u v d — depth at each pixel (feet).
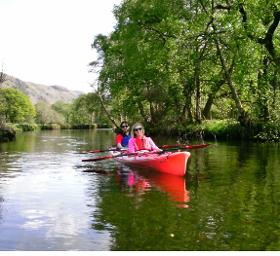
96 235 19.36
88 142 95.30
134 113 136.05
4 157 54.60
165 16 86.17
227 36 75.05
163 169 37.58
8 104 288.92
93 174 37.88
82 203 25.77
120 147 49.42
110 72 128.26
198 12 82.07
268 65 75.72
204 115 112.68
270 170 38.63
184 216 22.36
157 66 95.71
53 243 18.37
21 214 23.26
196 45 80.33
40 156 55.93
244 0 67.51
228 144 70.08
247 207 24.29
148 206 24.72
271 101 72.18
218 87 102.47
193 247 17.69
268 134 72.54
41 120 354.95
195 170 39.24
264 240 18.47
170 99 111.24
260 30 68.49
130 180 34.14
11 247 17.92
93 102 176.14
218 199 26.43
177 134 103.04
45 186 31.81
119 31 118.32
